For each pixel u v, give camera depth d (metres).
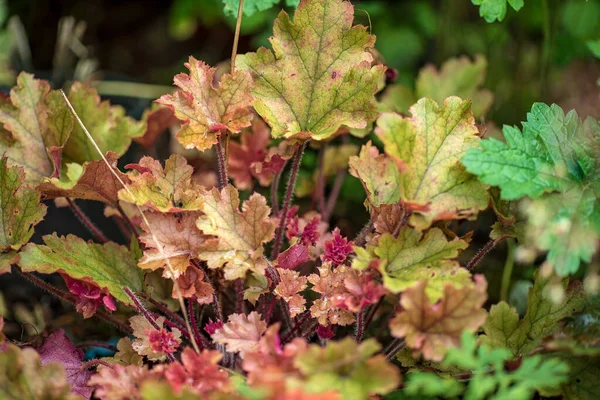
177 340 0.81
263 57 0.84
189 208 0.81
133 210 0.90
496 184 0.78
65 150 0.91
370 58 0.83
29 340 0.87
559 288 0.81
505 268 0.93
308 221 0.89
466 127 0.81
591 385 0.79
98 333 0.95
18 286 1.00
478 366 0.74
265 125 0.92
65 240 0.83
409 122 0.80
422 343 0.76
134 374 0.78
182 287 0.82
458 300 0.76
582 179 0.80
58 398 0.76
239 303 0.86
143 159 0.83
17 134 0.88
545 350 0.80
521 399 0.73
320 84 0.84
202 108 0.82
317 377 0.73
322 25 0.83
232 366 0.83
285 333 0.86
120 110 0.97
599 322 0.79
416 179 0.80
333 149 0.95
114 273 0.84
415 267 0.79
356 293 0.79
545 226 0.78
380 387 0.73
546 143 0.81
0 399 0.77
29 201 0.83
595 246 0.78
